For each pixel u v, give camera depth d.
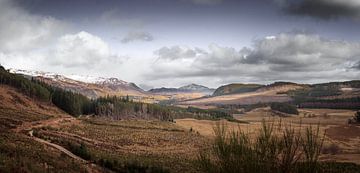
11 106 168.12
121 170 66.31
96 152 83.38
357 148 107.12
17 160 34.97
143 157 93.31
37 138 90.00
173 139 144.75
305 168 8.84
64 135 112.50
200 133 184.25
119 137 135.25
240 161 9.37
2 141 47.97
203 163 9.67
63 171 41.28
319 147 8.95
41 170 34.88
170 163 80.50
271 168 9.13
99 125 163.62
